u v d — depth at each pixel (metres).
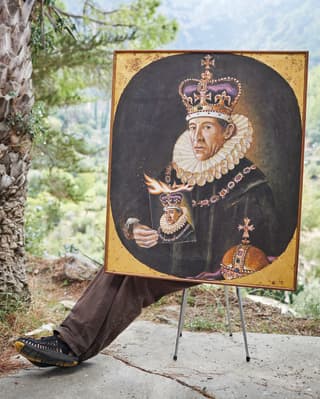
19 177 3.77
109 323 2.73
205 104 2.63
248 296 4.93
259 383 2.71
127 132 2.70
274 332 3.81
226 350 3.24
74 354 2.74
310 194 13.60
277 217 2.58
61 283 5.03
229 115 2.61
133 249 2.71
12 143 3.66
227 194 2.63
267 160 2.58
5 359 3.07
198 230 2.65
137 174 2.70
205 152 2.64
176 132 2.67
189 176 2.66
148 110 2.69
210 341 3.42
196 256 2.66
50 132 7.71
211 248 2.65
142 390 2.60
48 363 2.69
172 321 3.94
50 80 7.78
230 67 2.61
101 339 2.76
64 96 7.89
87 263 5.09
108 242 2.73
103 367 2.87
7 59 3.50
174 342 3.38
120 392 2.58
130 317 2.76
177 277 2.68
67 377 2.73
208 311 4.23
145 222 2.70
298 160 2.56
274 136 2.58
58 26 4.43
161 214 2.69
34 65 7.04
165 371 2.85
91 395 2.54
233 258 2.63
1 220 3.75
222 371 2.88
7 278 3.79
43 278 5.12
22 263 3.93
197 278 2.67
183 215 2.67
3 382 2.67
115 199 2.72
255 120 2.59
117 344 3.31
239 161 2.61
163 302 4.44
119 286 2.76
